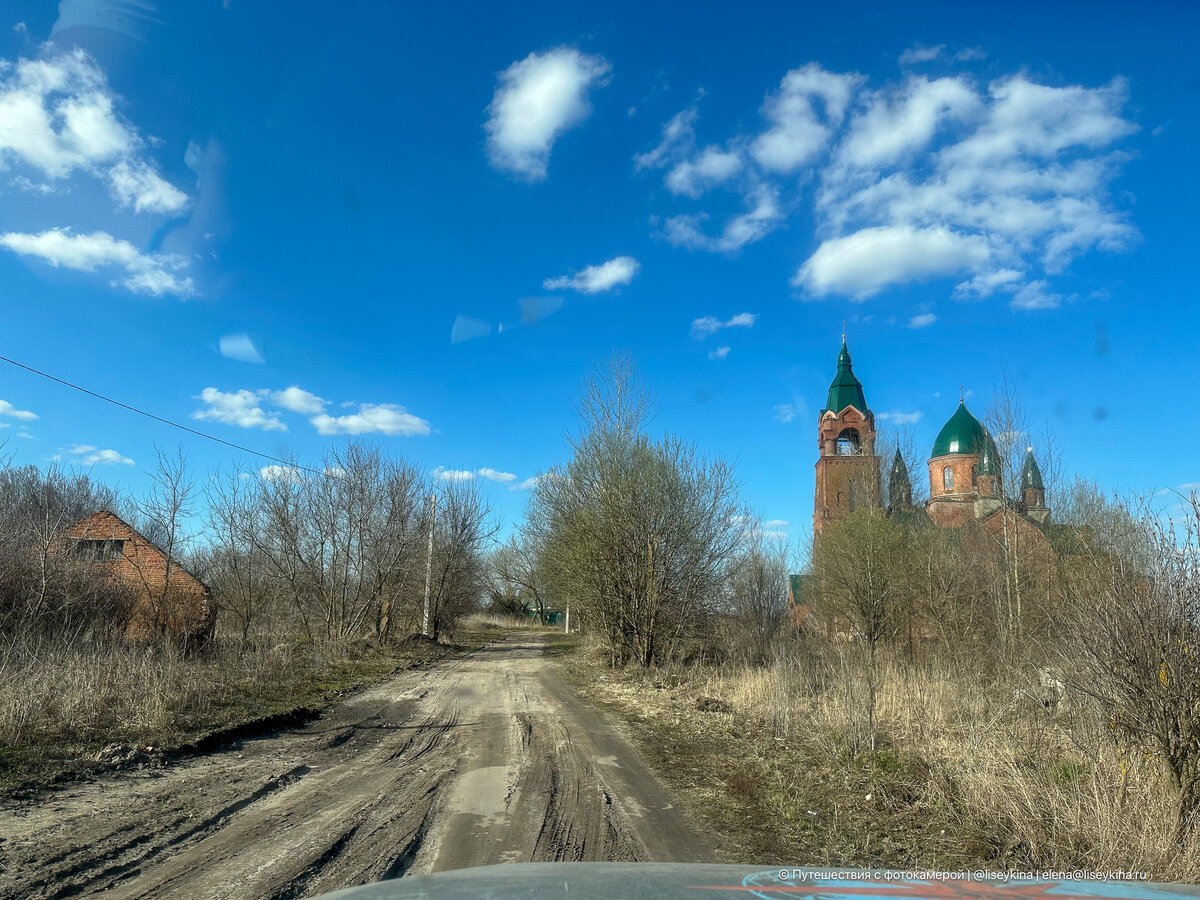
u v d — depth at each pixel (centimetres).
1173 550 539
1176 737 502
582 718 1145
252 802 634
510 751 879
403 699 1341
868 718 946
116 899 420
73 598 1508
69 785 662
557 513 2477
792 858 535
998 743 782
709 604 2194
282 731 991
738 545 2180
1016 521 1889
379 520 2584
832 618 2372
